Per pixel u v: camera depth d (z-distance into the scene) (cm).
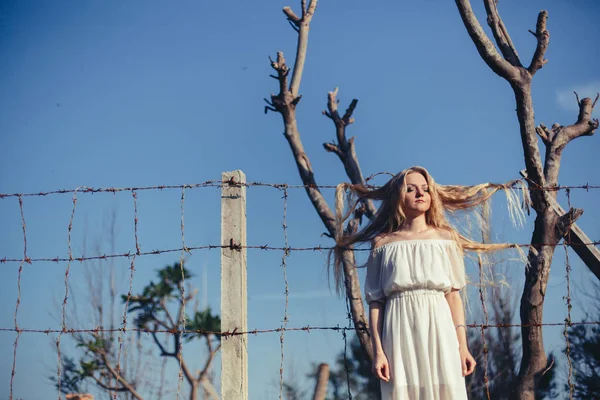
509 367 985
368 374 951
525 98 612
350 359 971
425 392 423
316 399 571
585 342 987
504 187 495
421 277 434
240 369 454
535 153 605
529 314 607
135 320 1215
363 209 714
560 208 602
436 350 428
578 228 595
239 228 471
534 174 604
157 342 1181
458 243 454
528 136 607
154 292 1201
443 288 438
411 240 446
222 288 466
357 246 493
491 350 1005
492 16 648
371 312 450
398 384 425
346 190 499
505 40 646
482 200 490
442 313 434
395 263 441
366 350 698
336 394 946
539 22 628
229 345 458
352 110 834
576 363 976
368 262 459
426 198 458
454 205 490
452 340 431
